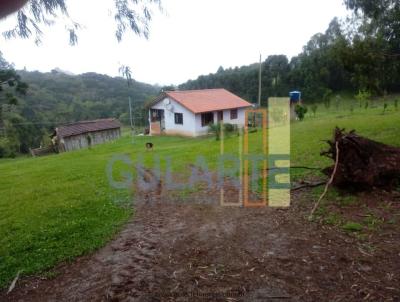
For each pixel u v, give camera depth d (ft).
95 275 10.37
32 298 9.36
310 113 81.51
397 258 10.04
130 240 12.92
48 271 10.80
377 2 28.45
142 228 14.16
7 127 84.12
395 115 46.75
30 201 19.60
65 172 28.96
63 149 75.46
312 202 15.51
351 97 109.50
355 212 13.79
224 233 13.01
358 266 9.77
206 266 10.50
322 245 11.25
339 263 10.02
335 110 85.46
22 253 12.16
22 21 8.20
